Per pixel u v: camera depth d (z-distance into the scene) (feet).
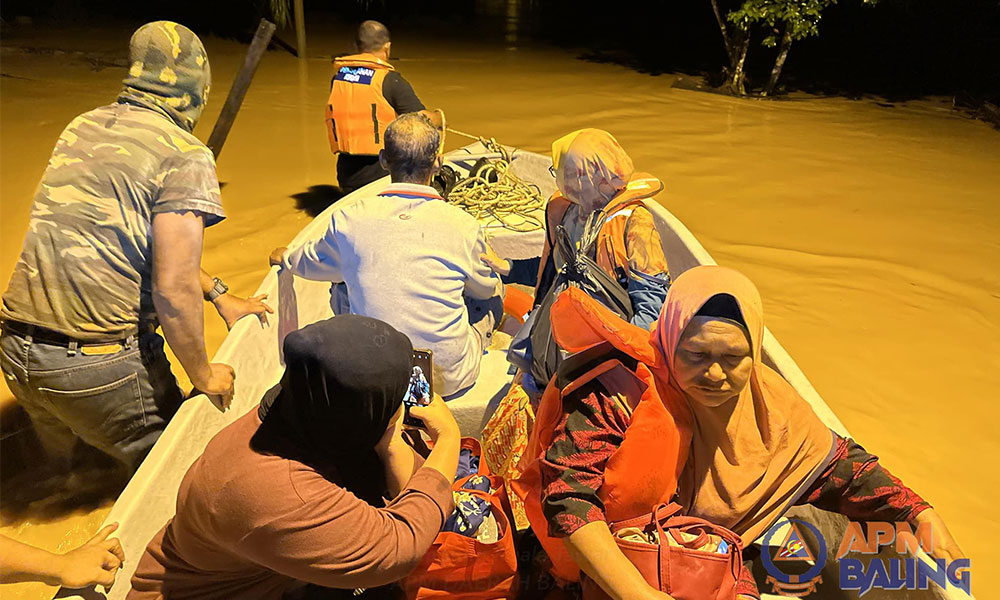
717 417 6.43
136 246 8.21
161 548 6.22
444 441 6.79
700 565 6.06
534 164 17.69
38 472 10.28
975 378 13.64
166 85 8.34
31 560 5.94
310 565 5.54
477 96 33.14
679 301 6.00
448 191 15.66
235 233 18.35
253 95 31.27
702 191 22.79
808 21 33.73
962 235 20.06
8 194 19.11
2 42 36.47
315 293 11.94
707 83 37.45
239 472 5.51
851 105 34.47
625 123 29.86
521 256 14.71
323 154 24.35
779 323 15.28
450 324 9.32
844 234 19.92
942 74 39.83
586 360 6.44
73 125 8.24
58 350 8.34
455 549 6.95
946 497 10.67
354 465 6.69
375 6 53.26
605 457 6.18
